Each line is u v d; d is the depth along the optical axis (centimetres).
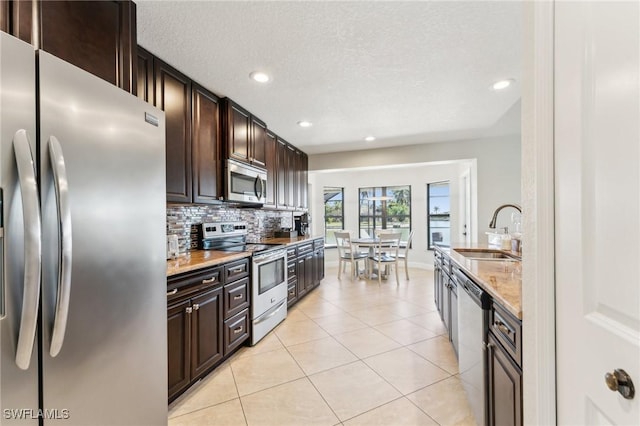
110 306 103
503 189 406
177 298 175
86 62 119
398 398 179
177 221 259
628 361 54
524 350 93
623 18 55
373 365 218
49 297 82
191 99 225
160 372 129
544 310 81
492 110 300
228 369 214
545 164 81
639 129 52
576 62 69
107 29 129
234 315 231
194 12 152
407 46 185
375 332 281
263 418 162
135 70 140
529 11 90
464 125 351
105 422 101
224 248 292
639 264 52
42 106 82
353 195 682
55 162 82
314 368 214
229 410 169
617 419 57
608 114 59
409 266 648
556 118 77
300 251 379
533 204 87
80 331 92
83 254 92
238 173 273
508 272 170
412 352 238
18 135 76
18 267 75
